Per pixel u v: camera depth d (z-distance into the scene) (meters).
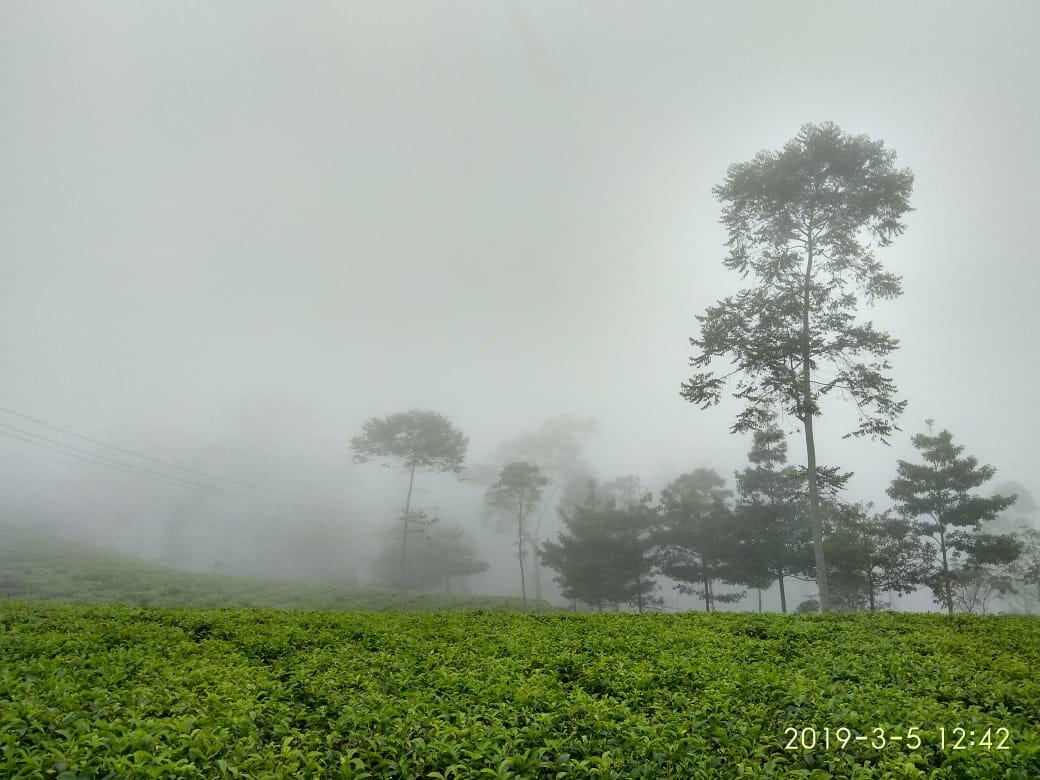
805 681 8.92
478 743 6.11
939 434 39.12
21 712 6.43
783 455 42.72
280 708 7.50
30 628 12.67
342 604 42.81
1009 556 36.34
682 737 6.68
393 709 7.18
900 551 36.16
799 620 16.77
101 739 5.76
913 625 15.32
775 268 28.16
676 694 8.28
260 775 5.38
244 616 15.35
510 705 7.46
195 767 5.43
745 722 7.19
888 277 27.56
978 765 6.07
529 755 5.98
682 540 48.06
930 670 10.00
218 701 7.42
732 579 44.28
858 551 35.56
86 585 38.69
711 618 16.89
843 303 27.78
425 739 6.39
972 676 9.66
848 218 27.81
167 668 9.19
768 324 26.88
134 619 14.63
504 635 13.23
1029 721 7.86
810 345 26.64
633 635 13.36
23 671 8.70
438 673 9.42
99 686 8.21
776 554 40.66
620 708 7.50
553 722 6.95
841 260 28.11
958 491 38.03
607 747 6.40
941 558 38.69
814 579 40.28
